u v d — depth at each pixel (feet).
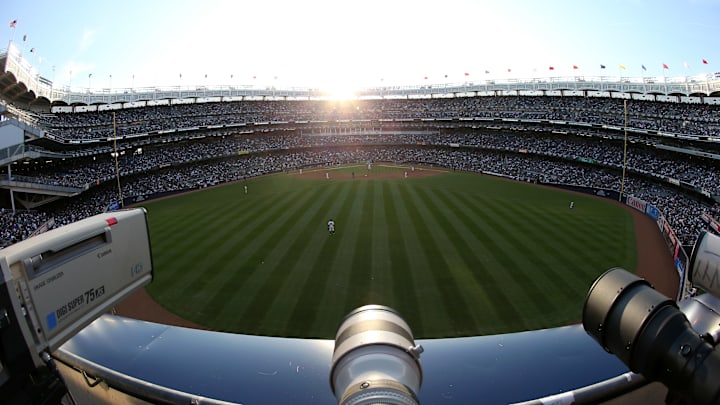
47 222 126.41
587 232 98.89
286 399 10.18
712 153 146.61
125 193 175.63
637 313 7.77
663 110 201.16
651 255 84.43
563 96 255.91
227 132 252.62
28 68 169.89
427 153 265.34
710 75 195.11
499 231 97.55
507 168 213.87
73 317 10.60
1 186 131.13
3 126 131.44
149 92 255.29
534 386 10.53
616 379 10.48
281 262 78.02
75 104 224.94
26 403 8.52
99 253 11.68
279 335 53.26
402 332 8.72
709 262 11.05
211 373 11.07
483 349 12.10
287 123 277.03
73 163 181.57
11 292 8.48
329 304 60.75
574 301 60.29
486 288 64.75
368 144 283.18
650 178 164.04
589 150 202.59
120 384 10.81
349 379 7.45
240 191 173.88
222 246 89.45
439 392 10.30
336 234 95.81
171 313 59.98
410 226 102.32
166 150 226.17
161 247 91.20
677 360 7.30
